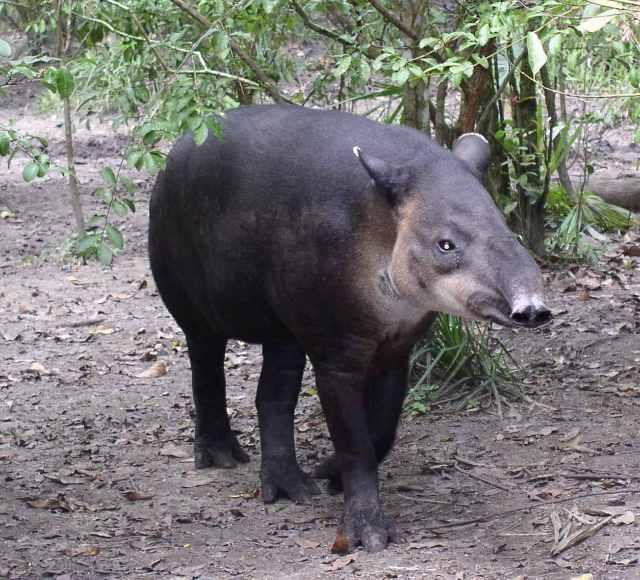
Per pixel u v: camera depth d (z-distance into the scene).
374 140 6.59
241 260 7.04
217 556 6.71
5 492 7.86
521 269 5.65
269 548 6.83
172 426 9.33
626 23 7.54
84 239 7.23
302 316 6.71
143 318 12.54
